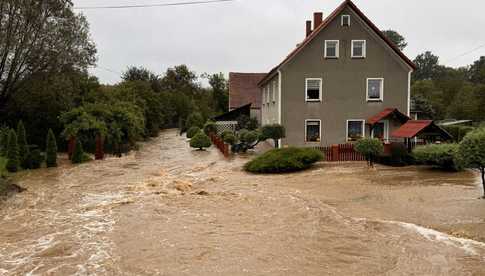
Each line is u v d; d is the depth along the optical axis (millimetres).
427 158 19875
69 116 30516
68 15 32969
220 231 10961
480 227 10719
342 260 8734
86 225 11930
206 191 16641
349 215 12398
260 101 49531
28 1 30047
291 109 29438
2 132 26984
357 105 29484
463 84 81125
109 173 22500
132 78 75438
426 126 21781
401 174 19250
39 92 31953
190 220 12117
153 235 10727
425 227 10961
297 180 18766
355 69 29281
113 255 9305
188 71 94312
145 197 15672
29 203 15273
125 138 35938
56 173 22609
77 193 17000
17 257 9352
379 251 9219
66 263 8906
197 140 34188
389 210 12859
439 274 7941
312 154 22000
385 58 29281
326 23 28625
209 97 86188
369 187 16312
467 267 8227
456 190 15070
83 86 39188
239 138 32375
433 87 79125
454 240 9828
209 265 8555
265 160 21516
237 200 14766
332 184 17312
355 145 22234
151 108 54156
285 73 29281
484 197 13719
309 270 8227
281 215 12531
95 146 31219
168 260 8891
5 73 31984
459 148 14328
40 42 31328
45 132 33469
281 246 9672
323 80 29297
